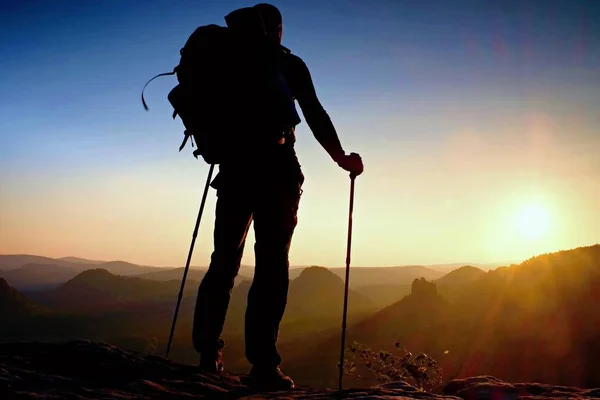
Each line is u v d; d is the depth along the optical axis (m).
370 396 2.19
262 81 3.23
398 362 6.67
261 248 3.36
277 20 3.55
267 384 3.17
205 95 3.28
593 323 98.25
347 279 3.65
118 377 2.52
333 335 168.50
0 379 2.11
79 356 2.72
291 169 3.34
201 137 3.38
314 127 3.38
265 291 3.34
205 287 3.58
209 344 3.51
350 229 3.65
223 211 3.44
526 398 2.10
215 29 3.38
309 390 2.85
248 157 3.27
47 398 1.97
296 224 3.43
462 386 2.54
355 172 3.57
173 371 2.89
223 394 2.59
